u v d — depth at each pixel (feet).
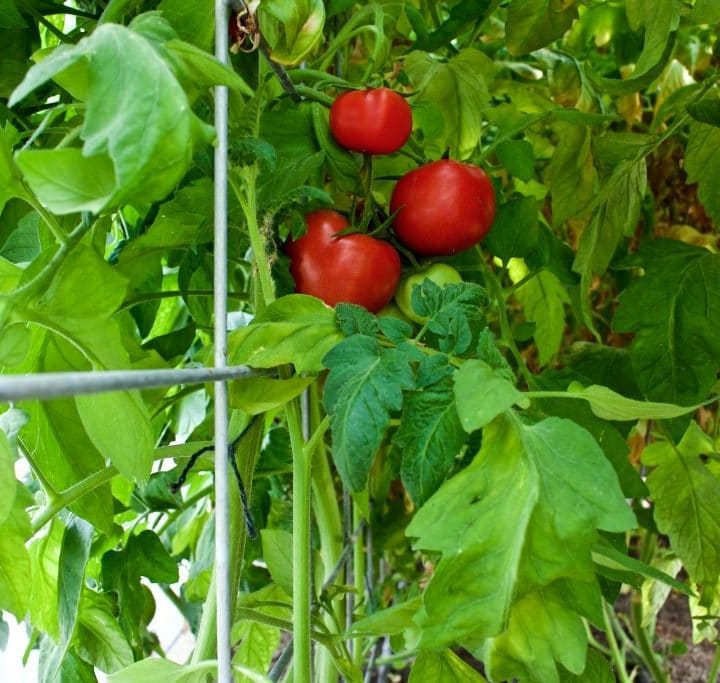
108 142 0.87
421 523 1.10
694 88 2.28
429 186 1.56
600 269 2.14
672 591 4.68
